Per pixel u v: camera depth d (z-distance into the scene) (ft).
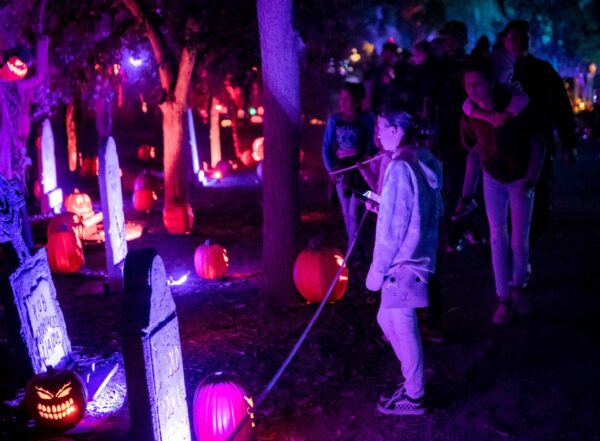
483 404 18.24
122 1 48.44
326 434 17.08
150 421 13.78
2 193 19.54
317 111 80.84
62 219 37.65
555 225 38.45
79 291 30.86
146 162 86.84
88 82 52.11
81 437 17.63
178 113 49.21
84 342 24.43
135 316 13.61
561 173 58.59
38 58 41.24
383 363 21.24
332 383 19.97
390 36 92.99
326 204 52.80
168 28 49.75
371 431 17.15
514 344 22.13
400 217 16.81
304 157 82.23
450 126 32.37
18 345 19.61
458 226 32.86
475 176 25.07
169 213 43.34
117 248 31.48
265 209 27.61
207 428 16.05
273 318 25.99
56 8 46.93
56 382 17.76
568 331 22.91
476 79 22.59
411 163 16.89
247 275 33.14
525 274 24.22
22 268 19.74
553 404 18.06
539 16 118.62
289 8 26.35
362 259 33.27
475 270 30.81
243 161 80.12
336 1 46.16
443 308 26.00
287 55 26.50
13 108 41.16
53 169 52.65
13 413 18.98
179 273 33.96
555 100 26.25
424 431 17.03
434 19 100.94
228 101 77.77
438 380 19.79
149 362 13.70
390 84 34.24
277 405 18.71
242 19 48.29
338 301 27.73
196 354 22.62
